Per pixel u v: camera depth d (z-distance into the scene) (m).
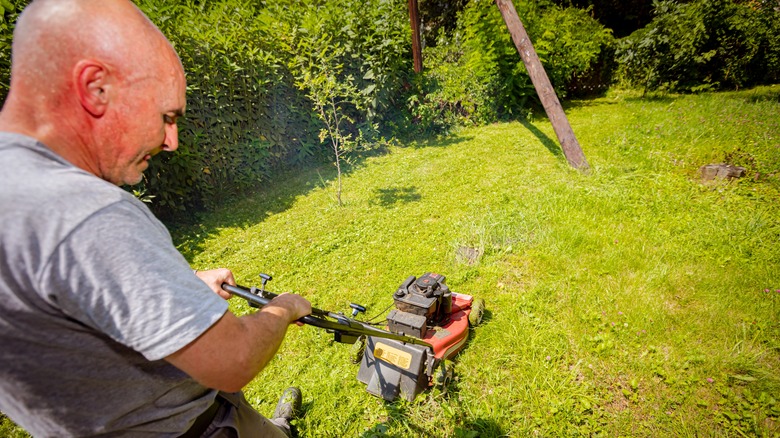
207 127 6.49
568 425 2.60
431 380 2.85
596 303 3.69
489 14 10.53
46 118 0.79
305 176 7.95
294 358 3.33
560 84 12.85
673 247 4.46
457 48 12.23
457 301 3.46
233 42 6.78
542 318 3.59
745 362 2.93
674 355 3.12
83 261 0.70
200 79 6.21
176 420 1.04
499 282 4.19
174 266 0.80
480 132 10.41
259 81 7.04
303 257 5.00
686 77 13.09
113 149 0.89
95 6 0.81
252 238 5.68
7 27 4.61
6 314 0.69
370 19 8.86
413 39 8.69
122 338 0.76
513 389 2.89
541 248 4.64
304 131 8.35
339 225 5.82
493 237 4.92
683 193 5.69
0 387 0.76
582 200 5.68
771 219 4.79
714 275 3.94
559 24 12.73
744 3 13.23
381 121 9.98
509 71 11.02
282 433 1.60
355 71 8.86
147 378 0.91
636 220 5.09
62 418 0.82
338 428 2.67
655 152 7.25
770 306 3.46
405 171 7.82
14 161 0.71
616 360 3.09
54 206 0.69
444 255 4.74
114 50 0.81
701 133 7.87
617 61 14.30
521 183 6.74
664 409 2.71
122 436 0.94
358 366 3.16
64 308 0.72
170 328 0.76
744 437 2.48
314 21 7.90
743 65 12.74
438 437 2.56
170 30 5.92
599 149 7.97
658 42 12.88
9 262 0.67
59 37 0.78
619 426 2.59
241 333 0.89
